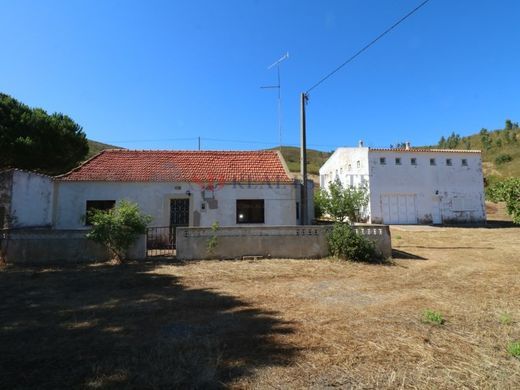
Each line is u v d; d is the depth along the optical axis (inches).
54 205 630.5
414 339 208.7
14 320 243.6
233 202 666.2
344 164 1300.4
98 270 425.4
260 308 273.7
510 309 271.4
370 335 215.2
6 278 383.6
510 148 3169.3
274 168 735.7
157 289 336.2
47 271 420.8
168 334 215.9
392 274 408.8
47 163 986.7
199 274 402.0
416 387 152.9
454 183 1166.3
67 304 285.1
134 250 491.2
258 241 506.9
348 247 489.4
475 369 169.9
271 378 159.8
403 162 1144.2
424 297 308.2
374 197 1114.1
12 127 900.0
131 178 652.1
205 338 208.7
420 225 1098.7
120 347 194.7
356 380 158.9
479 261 510.0
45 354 185.0
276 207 675.4
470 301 295.1
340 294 318.7
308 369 169.2
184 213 662.5
